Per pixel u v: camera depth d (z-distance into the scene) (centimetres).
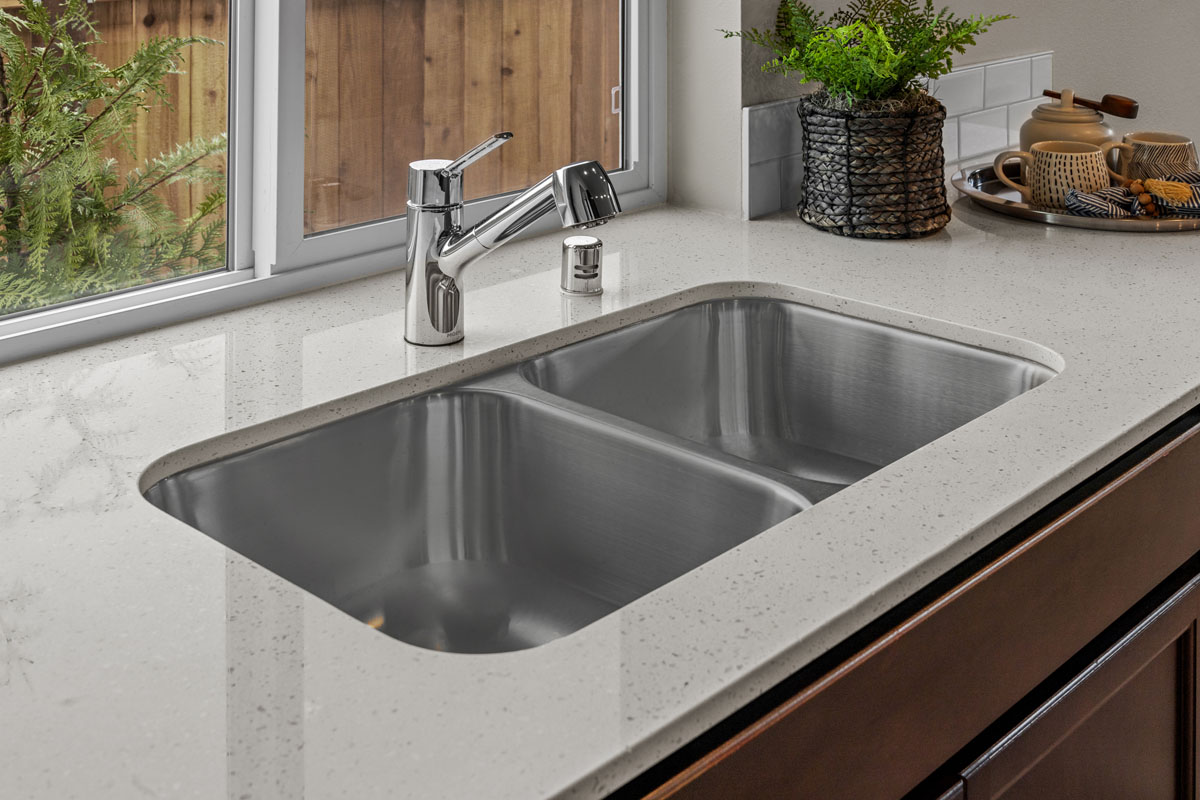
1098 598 107
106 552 84
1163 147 180
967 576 90
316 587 112
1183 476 117
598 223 107
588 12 174
